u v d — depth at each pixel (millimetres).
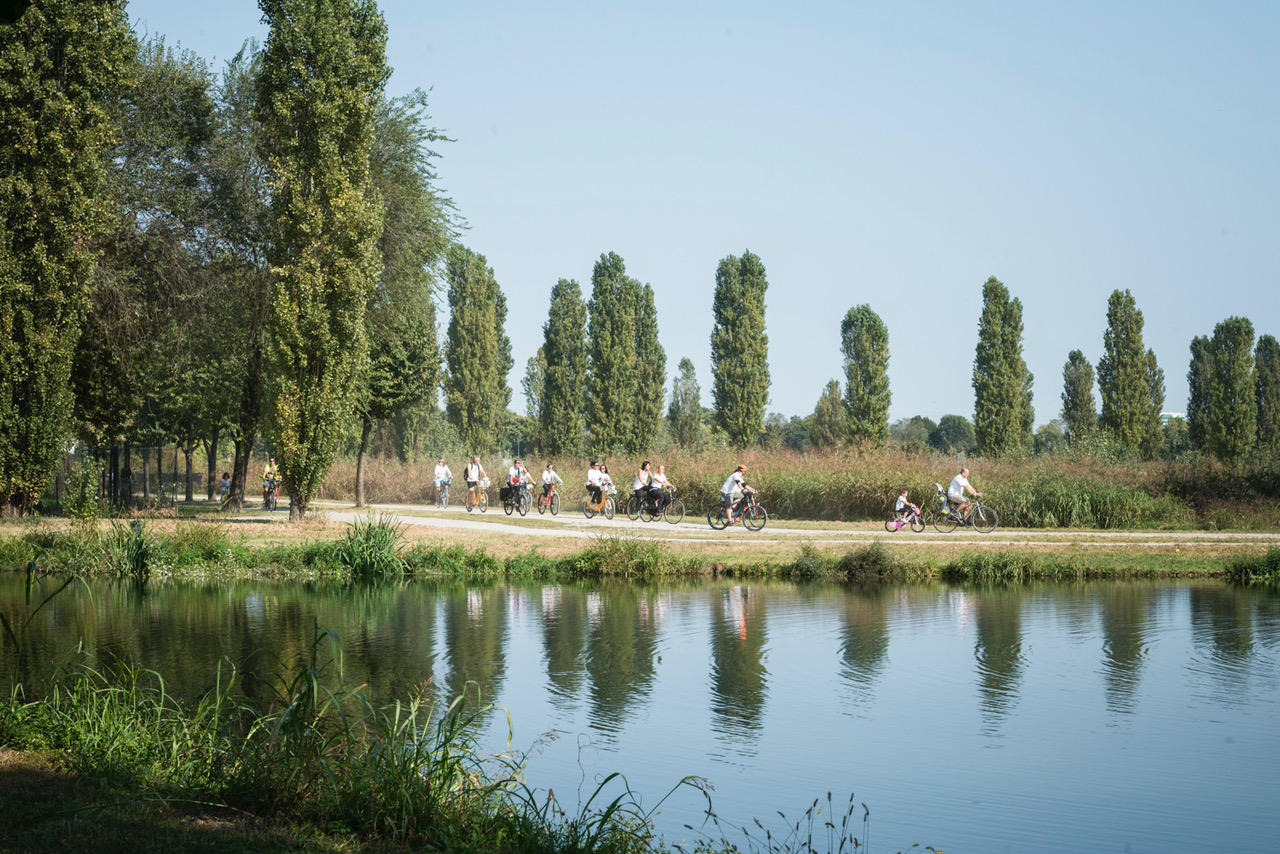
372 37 25938
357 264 25484
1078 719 9234
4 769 6168
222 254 30328
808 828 6516
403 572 20016
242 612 15062
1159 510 31422
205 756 6395
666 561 20125
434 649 12297
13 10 4422
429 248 32969
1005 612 15352
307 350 25562
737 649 12391
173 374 34812
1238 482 33750
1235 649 12391
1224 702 9812
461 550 20906
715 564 20328
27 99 23516
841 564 19688
